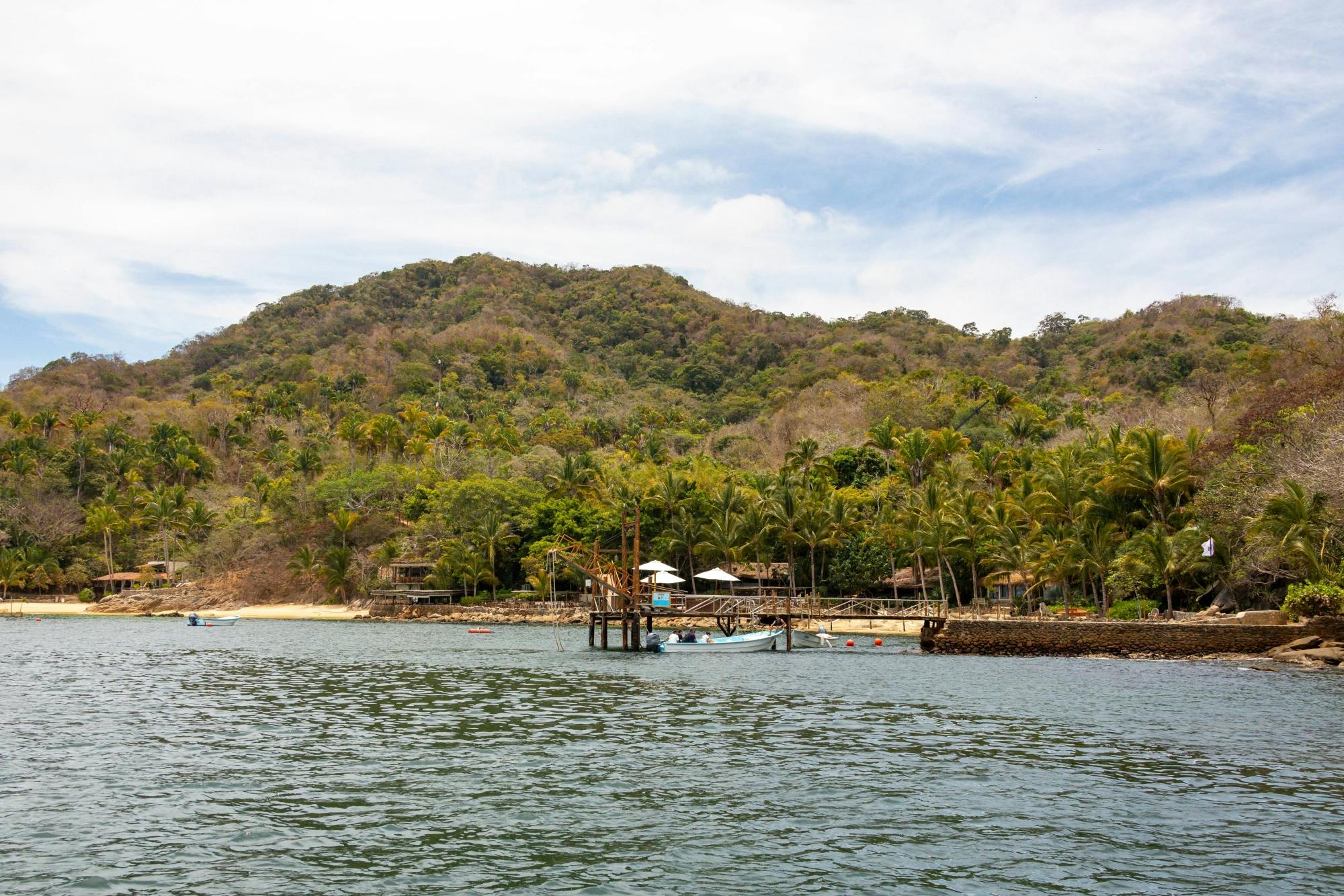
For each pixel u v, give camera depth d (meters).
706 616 66.88
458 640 79.56
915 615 66.88
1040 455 115.62
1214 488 69.12
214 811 21.58
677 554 109.94
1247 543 62.69
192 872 17.69
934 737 31.22
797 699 40.81
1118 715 36.03
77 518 144.88
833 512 97.94
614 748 29.19
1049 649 61.66
